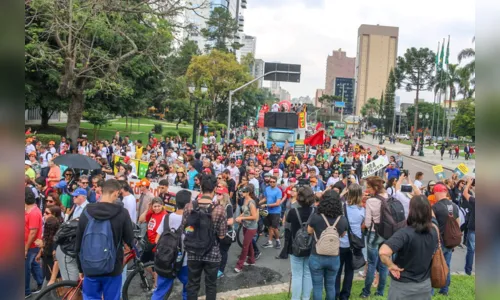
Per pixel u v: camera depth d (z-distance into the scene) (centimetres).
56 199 677
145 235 678
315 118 14625
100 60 1900
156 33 1970
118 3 1549
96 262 451
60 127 3544
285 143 2886
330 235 536
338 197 558
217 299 660
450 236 625
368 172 1255
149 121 6606
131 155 1639
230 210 732
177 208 596
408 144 7706
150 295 669
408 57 6562
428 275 409
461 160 4506
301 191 622
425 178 2980
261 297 661
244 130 5550
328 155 2461
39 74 2486
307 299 609
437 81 6819
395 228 596
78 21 1647
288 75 2627
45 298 536
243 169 1438
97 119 2920
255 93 7012
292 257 612
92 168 888
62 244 541
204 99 4506
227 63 4922
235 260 905
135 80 2820
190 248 553
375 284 738
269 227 998
